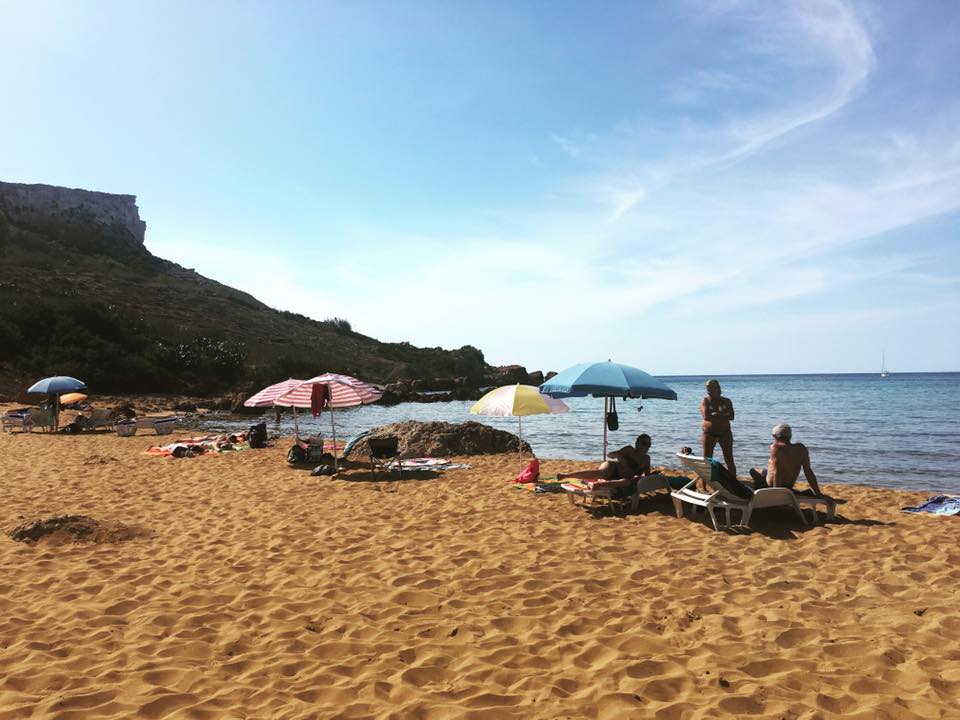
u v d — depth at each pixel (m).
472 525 8.05
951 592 5.34
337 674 4.03
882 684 3.76
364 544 7.17
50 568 6.28
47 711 3.54
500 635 4.63
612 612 5.03
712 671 3.95
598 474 9.50
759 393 65.44
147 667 4.14
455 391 62.12
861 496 9.95
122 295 63.84
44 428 22.02
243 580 5.96
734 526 7.75
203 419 31.70
